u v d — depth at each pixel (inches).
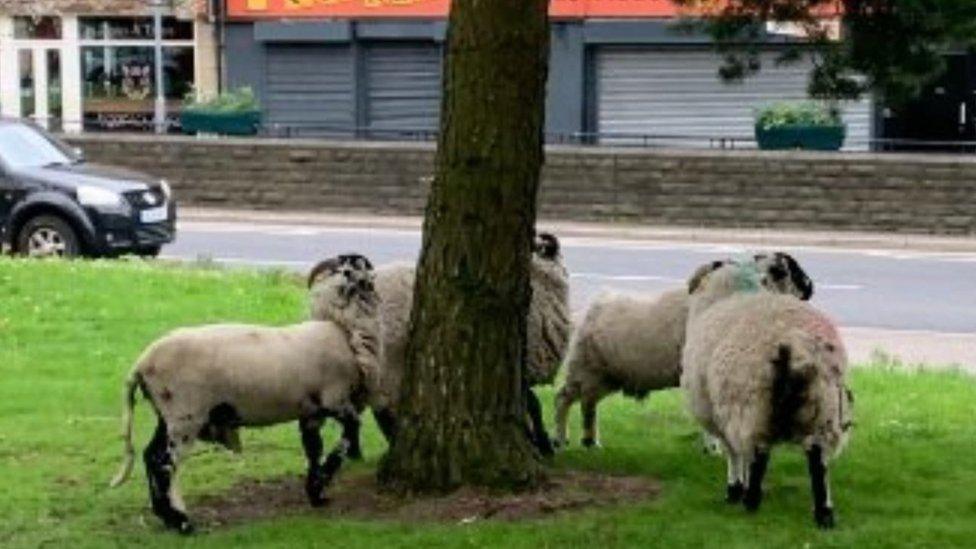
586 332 470.3
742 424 384.8
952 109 1433.3
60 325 690.2
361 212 1330.0
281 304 743.1
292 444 494.9
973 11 482.0
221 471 460.8
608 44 1512.1
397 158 1320.1
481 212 412.5
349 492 427.8
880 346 754.2
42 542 390.9
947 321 840.9
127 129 1646.2
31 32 1721.2
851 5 493.0
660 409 551.8
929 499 429.7
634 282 970.1
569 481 435.5
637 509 410.9
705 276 414.6
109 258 973.2
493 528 391.2
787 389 377.1
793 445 429.4
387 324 439.2
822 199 1224.2
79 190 976.9
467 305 414.6
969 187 1194.0
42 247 979.9
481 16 408.2
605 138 1491.1
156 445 400.8
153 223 995.9
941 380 621.9
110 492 437.7
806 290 425.7
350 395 409.1
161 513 399.2
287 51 1605.6
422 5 1556.3
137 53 1691.7
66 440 497.7
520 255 416.8
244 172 1352.1
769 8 507.8
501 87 409.7
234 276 833.5
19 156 1005.2
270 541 385.4
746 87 1488.7
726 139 1417.3
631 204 1264.8
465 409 416.5
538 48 413.1
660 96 1512.1
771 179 1235.9
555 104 1521.9
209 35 1625.2
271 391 396.8
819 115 1264.8
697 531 390.0
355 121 1589.6
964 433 513.7
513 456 419.5
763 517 404.5
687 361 409.1
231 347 395.9
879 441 499.2
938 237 1189.1
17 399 554.9
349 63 1587.1
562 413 481.4
